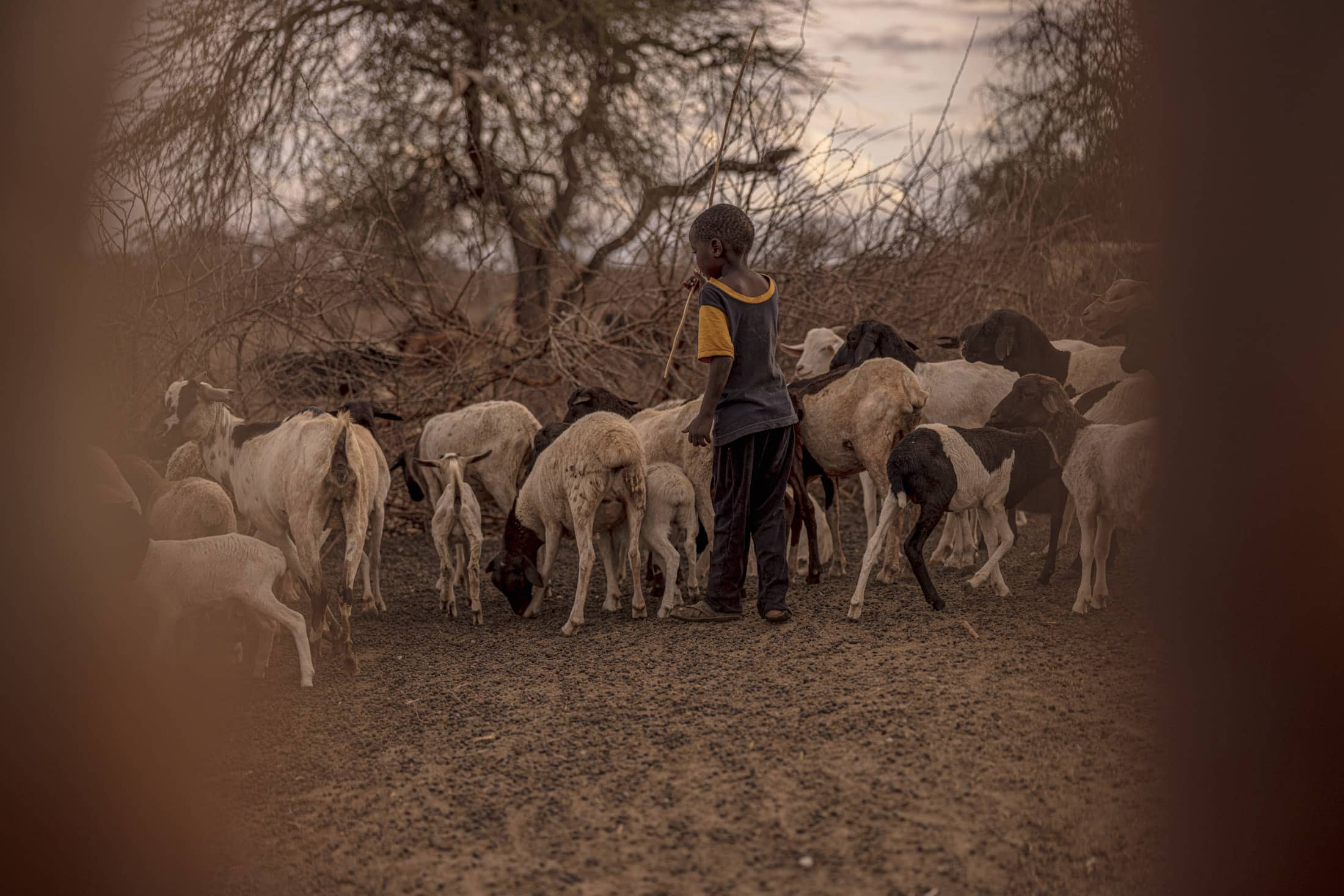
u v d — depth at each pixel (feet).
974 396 24.38
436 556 29.71
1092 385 25.12
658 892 10.57
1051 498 25.91
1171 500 12.12
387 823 12.47
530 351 34.45
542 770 13.67
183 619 17.78
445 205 55.93
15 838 12.12
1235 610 11.79
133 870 11.68
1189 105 11.93
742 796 12.43
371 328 35.76
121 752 14.03
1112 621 18.31
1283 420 11.68
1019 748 13.25
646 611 22.08
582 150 56.75
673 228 33.86
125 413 26.43
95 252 24.76
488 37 55.67
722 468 19.17
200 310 29.35
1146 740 13.21
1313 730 11.25
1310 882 10.19
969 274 35.27
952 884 10.47
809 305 34.14
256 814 12.94
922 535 19.53
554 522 21.62
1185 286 12.09
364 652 20.22
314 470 18.71
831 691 15.65
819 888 10.47
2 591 14.39
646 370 35.63
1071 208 36.14
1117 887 10.37
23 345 14.43
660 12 55.72
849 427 21.66
